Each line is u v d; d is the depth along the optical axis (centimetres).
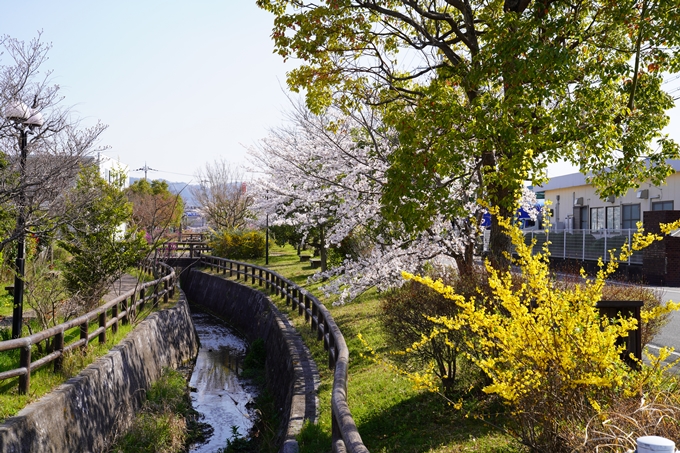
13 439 677
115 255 1368
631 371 470
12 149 913
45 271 1304
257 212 2675
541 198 3694
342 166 1298
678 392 452
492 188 870
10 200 896
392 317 782
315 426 728
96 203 1291
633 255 2405
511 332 434
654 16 819
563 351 412
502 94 989
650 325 861
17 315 971
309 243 2741
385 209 868
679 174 2400
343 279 1345
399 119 901
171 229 4947
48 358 877
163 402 1114
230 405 1286
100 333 1117
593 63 905
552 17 890
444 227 1184
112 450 922
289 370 1100
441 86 906
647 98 944
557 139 855
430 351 731
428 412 710
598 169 993
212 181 5047
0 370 870
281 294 1884
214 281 2888
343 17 990
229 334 2219
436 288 445
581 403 413
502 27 830
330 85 1072
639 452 262
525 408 430
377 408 763
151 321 1440
